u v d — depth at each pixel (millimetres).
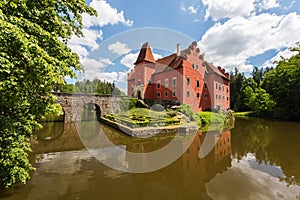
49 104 3855
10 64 2553
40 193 4391
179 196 4461
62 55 4207
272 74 33500
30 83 3174
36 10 3484
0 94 2879
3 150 3666
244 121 24625
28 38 2953
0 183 4625
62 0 4391
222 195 4504
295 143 10695
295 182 5316
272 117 29219
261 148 9477
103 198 4281
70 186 4809
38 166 6312
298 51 26719
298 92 25156
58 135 12773
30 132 4199
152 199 4285
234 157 7840
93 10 5016
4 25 2277
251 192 4715
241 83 48938
